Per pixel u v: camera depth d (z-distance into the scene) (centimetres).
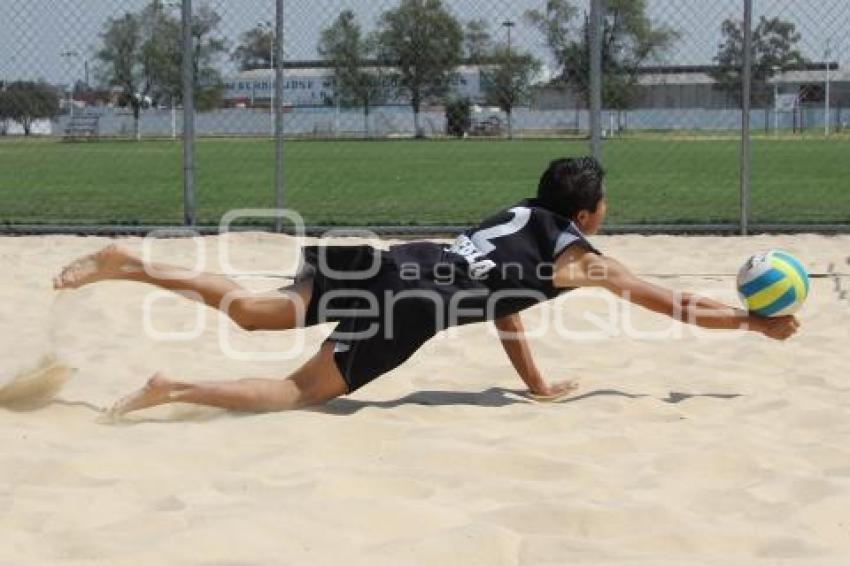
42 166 2519
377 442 445
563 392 541
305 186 1914
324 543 330
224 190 1855
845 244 1093
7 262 948
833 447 438
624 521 354
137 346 642
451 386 564
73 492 374
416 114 2270
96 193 1786
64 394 529
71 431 461
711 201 1576
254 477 389
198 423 477
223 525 336
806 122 3459
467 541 327
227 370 595
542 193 525
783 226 1168
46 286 830
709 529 345
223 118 2434
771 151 2981
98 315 720
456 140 2852
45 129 2438
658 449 443
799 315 741
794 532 348
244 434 450
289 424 459
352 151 3078
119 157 2805
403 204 1552
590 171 521
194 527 335
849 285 858
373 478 390
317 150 3147
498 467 414
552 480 404
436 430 458
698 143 3175
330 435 448
